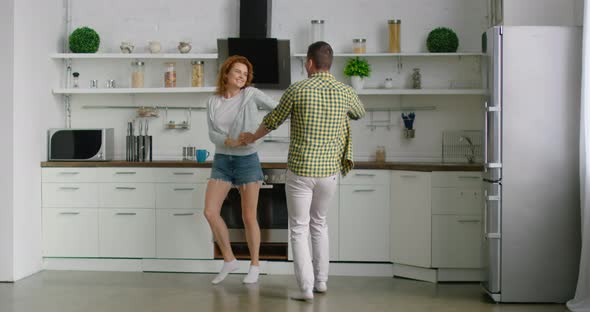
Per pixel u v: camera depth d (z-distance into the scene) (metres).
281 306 4.29
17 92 5.13
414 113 5.80
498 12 5.24
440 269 5.10
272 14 5.90
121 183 5.42
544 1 4.97
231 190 5.35
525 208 4.38
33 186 5.36
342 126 4.26
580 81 4.34
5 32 5.07
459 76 5.79
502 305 4.36
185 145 6.00
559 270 4.38
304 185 4.25
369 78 5.85
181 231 5.39
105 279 5.13
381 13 5.85
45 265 5.51
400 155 5.84
